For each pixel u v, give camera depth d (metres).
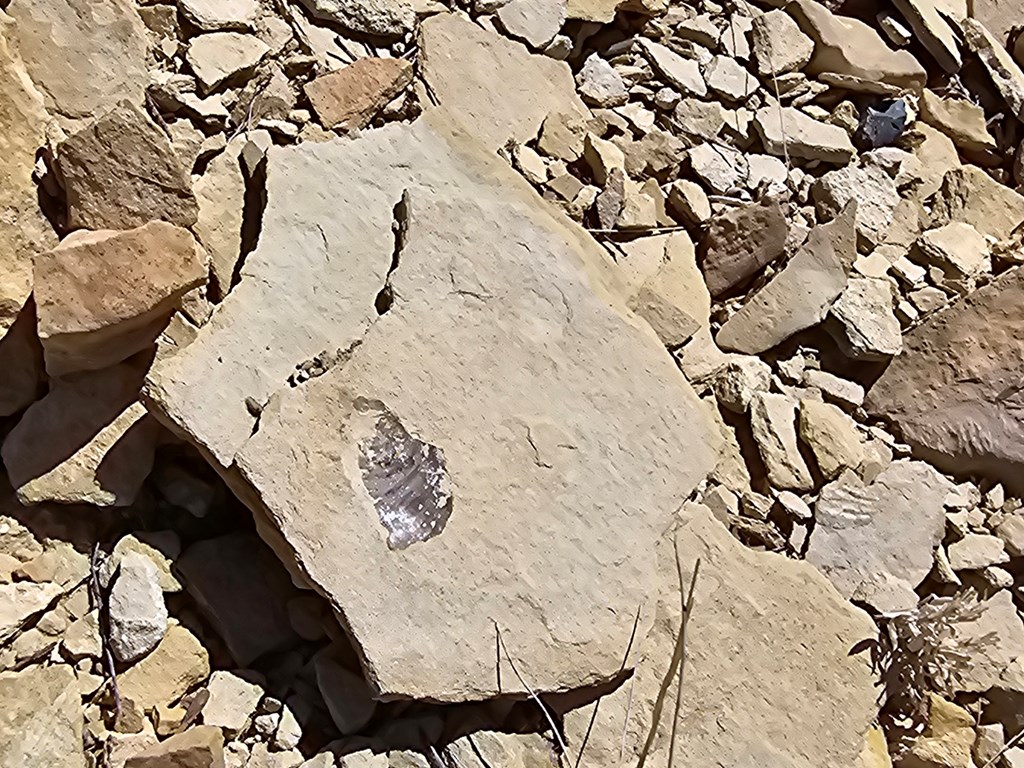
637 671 0.39
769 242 0.46
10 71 0.39
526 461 0.39
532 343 0.40
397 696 0.37
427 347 0.39
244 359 0.38
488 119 0.46
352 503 0.37
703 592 0.40
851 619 0.41
